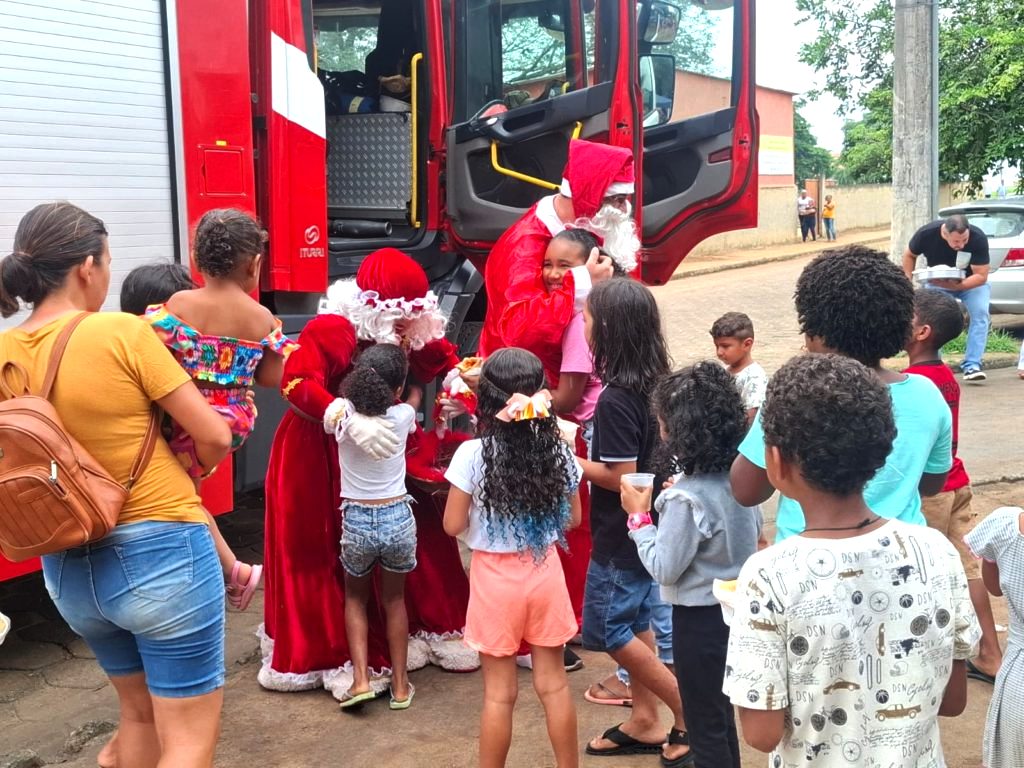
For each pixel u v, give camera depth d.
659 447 2.92
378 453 3.39
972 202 12.24
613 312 3.05
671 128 6.36
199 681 2.53
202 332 2.85
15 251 2.46
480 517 3.02
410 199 5.82
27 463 2.24
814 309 2.51
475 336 6.45
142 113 4.10
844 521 1.89
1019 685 2.43
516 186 5.81
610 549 3.11
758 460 2.38
